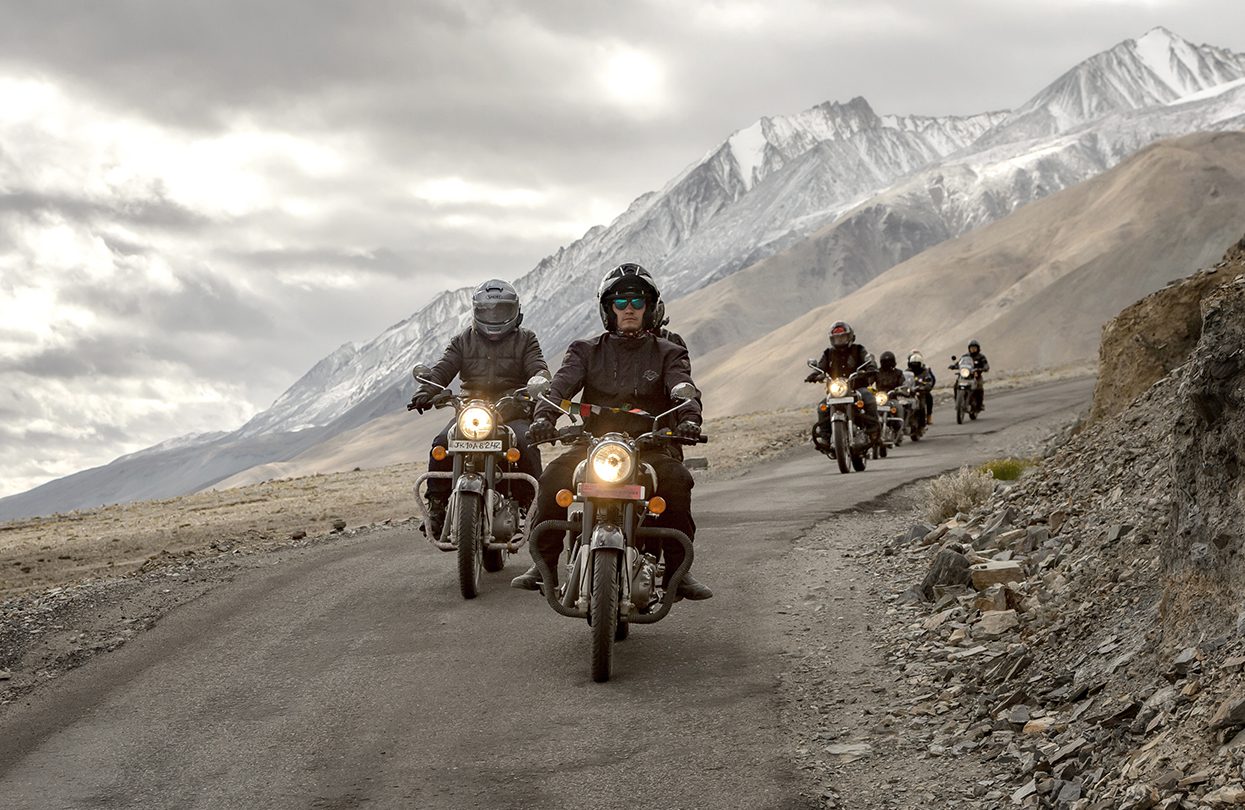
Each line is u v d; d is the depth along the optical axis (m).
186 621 9.36
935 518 11.67
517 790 5.61
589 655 7.76
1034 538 9.00
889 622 8.12
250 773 6.00
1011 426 27.81
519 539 9.83
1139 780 4.65
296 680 7.59
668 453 7.55
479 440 9.58
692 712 6.57
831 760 5.80
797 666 7.32
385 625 8.88
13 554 16.22
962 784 5.34
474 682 7.31
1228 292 5.75
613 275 7.68
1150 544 7.16
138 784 5.95
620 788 5.57
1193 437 5.77
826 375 19.23
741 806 5.32
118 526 19.88
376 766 6.01
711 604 9.05
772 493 16.19
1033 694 6.06
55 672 8.17
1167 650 5.54
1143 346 13.80
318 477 29.98
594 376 7.68
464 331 10.55
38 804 5.75
